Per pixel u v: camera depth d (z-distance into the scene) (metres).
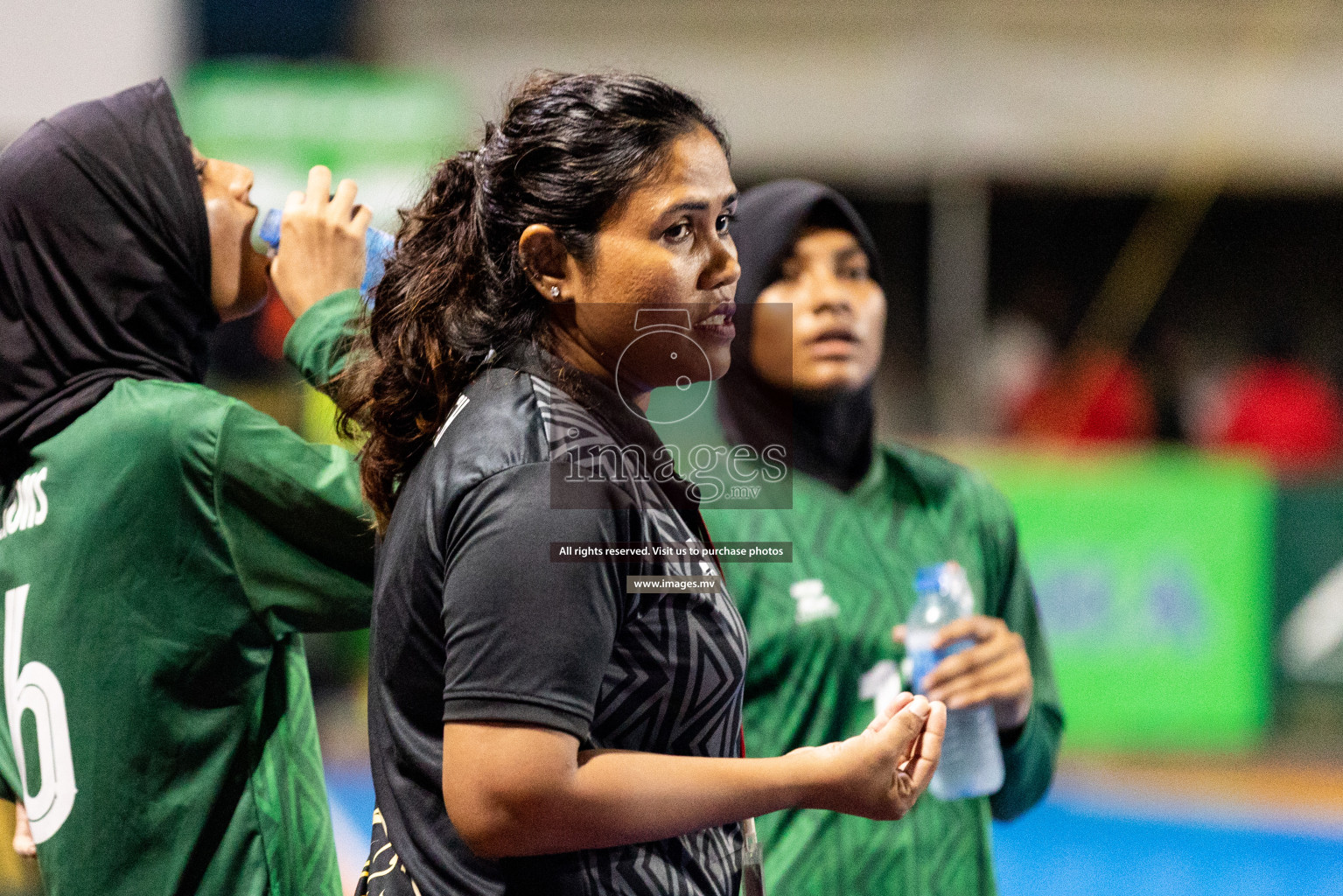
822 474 6.79
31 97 23.16
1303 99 26.53
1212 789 17.12
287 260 5.59
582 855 3.92
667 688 3.95
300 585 5.25
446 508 3.84
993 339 27.58
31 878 8.35
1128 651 18.42
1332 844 15.15
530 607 3.66
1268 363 23.22
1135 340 26.05
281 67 20.16
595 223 3.97
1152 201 29.30
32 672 5.25
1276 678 18.52
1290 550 18.55
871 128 26.53
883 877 6.18
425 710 4.02
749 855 4.44
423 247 4.40
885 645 6.36
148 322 5.51
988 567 6.93
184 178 5.51
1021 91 26.47
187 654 5.16
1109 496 18.52
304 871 5.40
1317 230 29.44
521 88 4.27
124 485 5.14
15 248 5.39
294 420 20.08
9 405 5.49
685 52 26.55
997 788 6.20
